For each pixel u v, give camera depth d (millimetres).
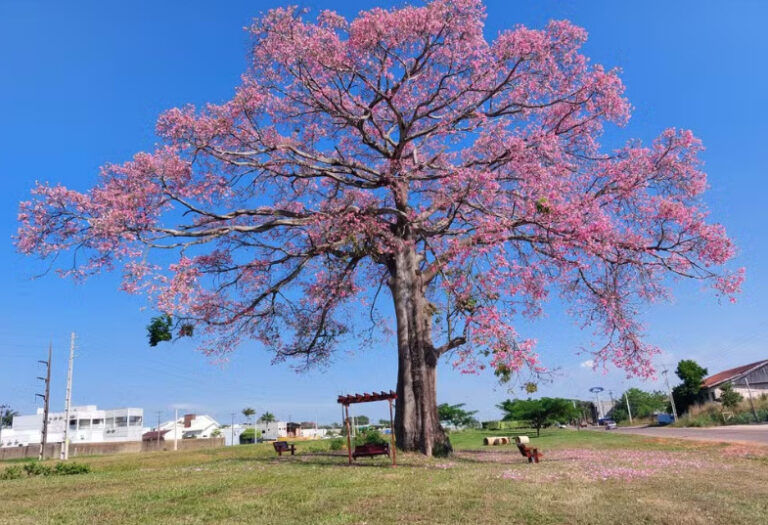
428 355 17469
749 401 51375
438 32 16281
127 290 14906
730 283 16109
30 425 86938
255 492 10242
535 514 8023
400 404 17188
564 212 15188
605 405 107250
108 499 10125
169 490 10828
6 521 8602
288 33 16344
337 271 19375
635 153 16547
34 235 14742
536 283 15891
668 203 15750
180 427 100562
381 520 7805
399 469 13164
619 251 16391
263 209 18125
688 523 7477
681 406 62000
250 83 16906
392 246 17938
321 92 17047
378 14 15961
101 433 86000
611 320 16906
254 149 17453
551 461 15555
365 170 18438
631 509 8234
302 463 15156
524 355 14008
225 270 18688
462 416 74375
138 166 15539
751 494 9484
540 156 16484
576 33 16688
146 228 15656
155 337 17250
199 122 16188
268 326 20391
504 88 17547
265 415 108625
